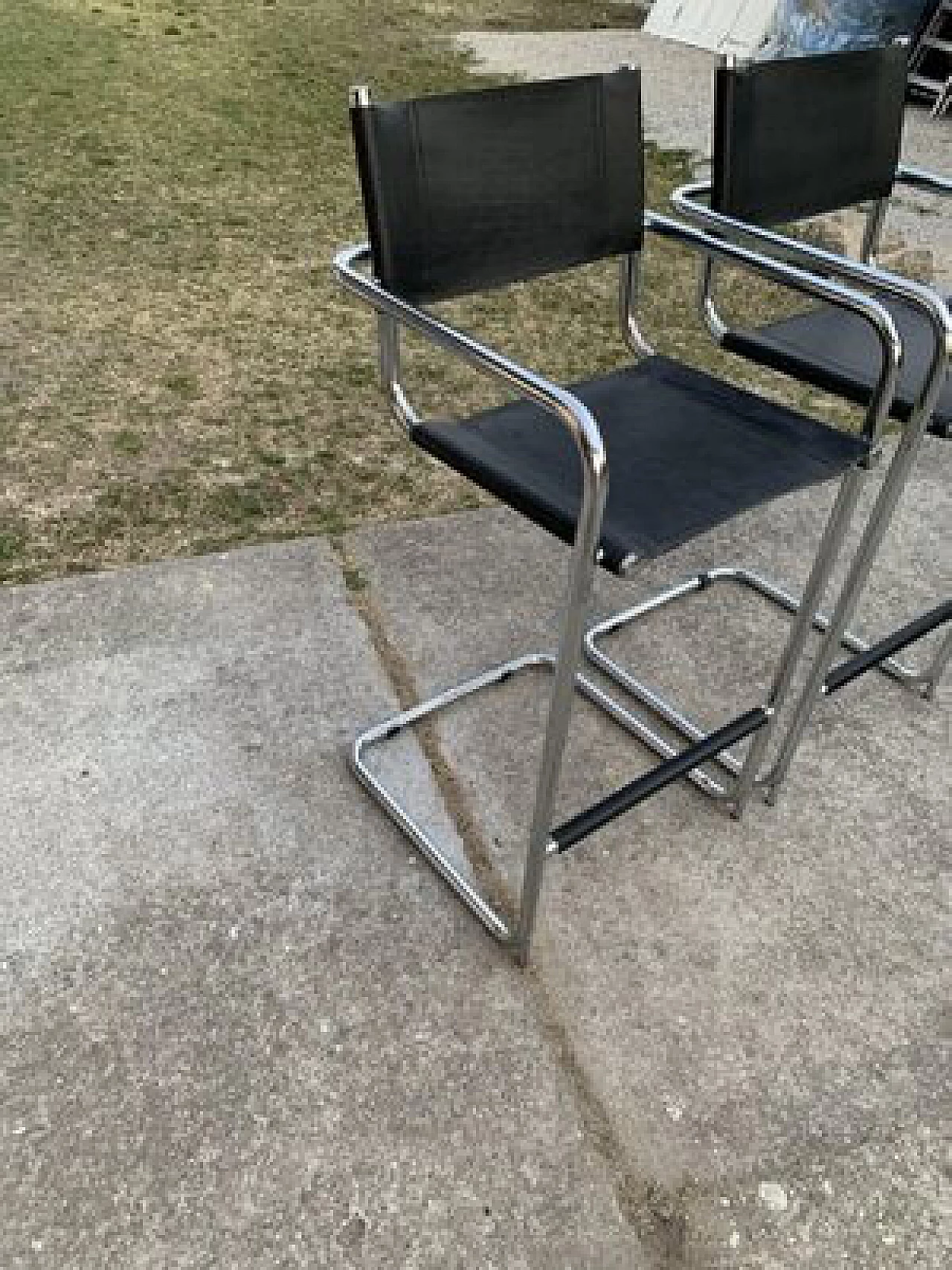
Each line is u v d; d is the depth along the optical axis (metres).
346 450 2.26
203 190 3.43
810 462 1.27
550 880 1.43
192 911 1.34
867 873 1.48
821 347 1.56
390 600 1.86
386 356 1.27
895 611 1.95
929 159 4.17
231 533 1.99
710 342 2.81
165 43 4.84
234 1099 1.16
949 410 1.41
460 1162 1.13
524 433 1.30
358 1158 1.12
